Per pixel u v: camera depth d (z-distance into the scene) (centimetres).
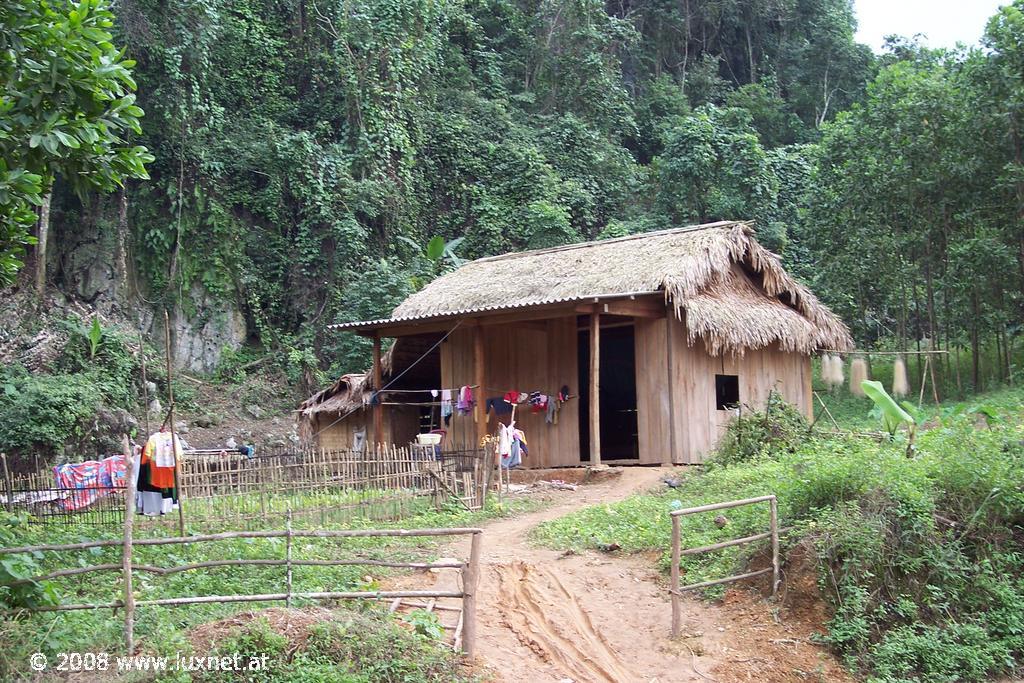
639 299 1644
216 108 2814
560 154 3428
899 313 2669
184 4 2692
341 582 873
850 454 1124
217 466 1369
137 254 2738
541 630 833
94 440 2169
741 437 1493
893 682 784
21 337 2386
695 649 826
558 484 1534
